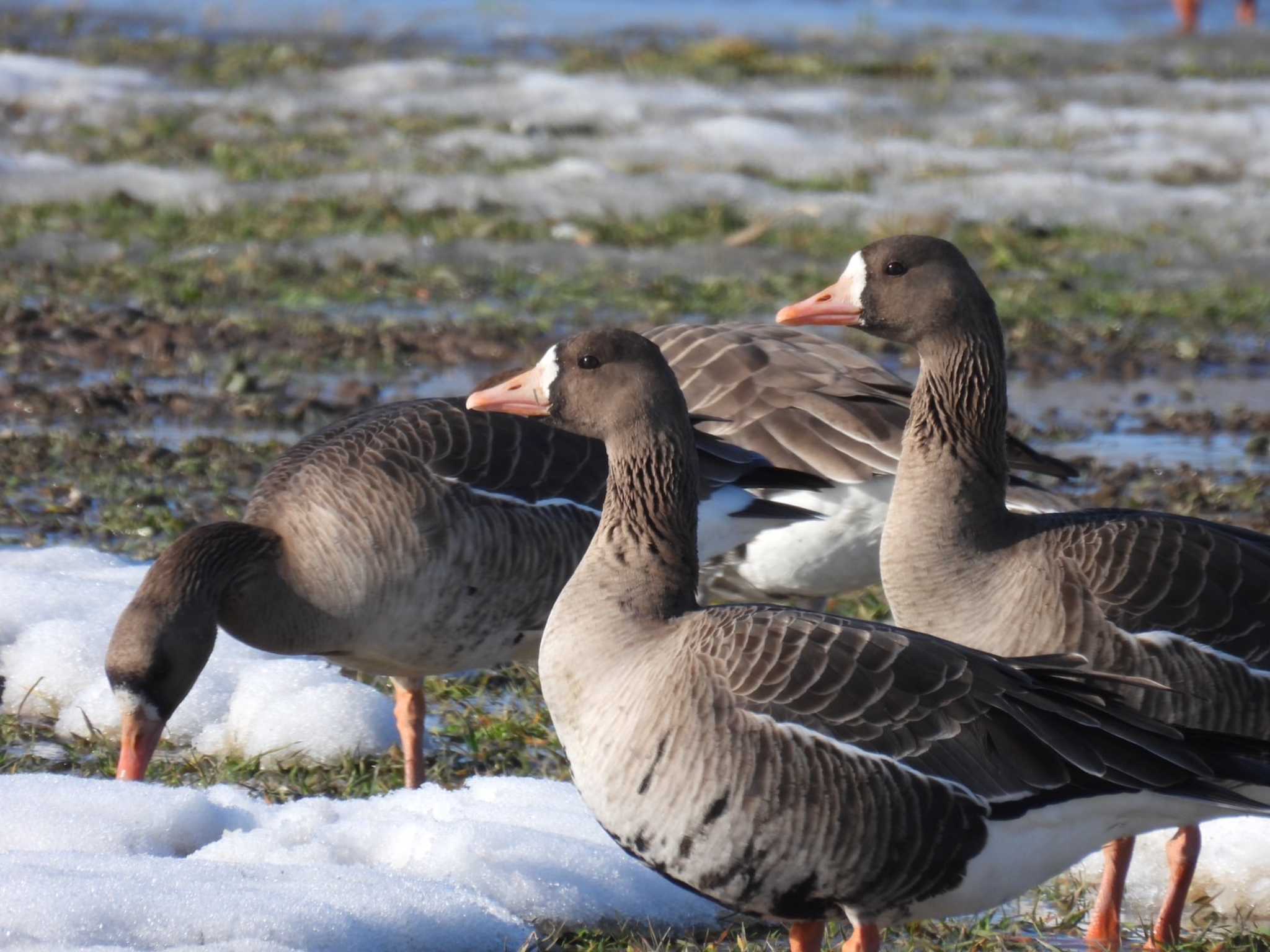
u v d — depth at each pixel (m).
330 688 12.10
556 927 9.29
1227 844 10.49
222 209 27.92
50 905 8.34
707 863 8.31
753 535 12.79
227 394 19.50
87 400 18.80
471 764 11.88
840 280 10.73
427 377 20.55
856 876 8.21
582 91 37.94
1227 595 9.62
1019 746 8.22
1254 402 20.94
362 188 29.31
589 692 8.64
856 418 13.38
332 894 8.78
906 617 10.15
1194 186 31.66
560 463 11.91
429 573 11.22
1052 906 10.20
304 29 45.69
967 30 49.06
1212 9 54.66
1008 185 30.94
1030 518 10.21
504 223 27.59
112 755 11.41
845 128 35.56
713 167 31.83
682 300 24.12
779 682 8.18
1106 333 23.59
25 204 27.39
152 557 14.78
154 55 40.72
